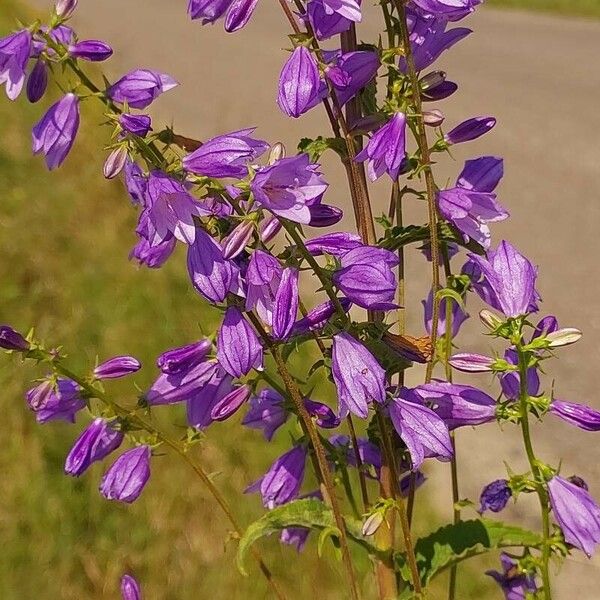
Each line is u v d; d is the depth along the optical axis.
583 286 1.44
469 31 0.46
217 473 0.50
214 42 3.31
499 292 0.44
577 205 1.73
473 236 0.47
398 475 0.48
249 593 0.86
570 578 0.91
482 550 0.49
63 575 0.88
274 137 2.01
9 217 1.39
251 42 3.31
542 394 0.45
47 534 0.91
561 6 3.77
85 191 1.49
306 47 0.44
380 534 0.48
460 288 0.49
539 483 0.44
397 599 0.49
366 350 0.43
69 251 1.33
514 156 1.95
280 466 0.50
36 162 1.62
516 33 3.29
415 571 0.45
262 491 0.50
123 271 1.29
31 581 0.87
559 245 1.57
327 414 0.47
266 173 0.41
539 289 1.43
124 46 3.15
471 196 0.47
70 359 1.11
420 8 0.45
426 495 1.01
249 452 0.99
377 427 0.47
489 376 1.14
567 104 2.30
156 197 0.41
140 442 0.49
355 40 0.45
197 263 0.42
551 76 2.60
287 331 0.42
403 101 0.44
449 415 0.45
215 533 0.92
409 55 0.44
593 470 1.04
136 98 0.44
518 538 0.48
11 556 0.89
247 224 0.41
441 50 0.46
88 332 1.16
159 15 3.99
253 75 2.73
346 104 0.46
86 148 1.62
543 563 0.45
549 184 1.82
